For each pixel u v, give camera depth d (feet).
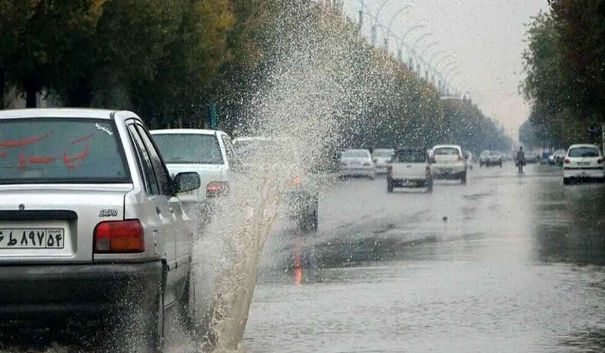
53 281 66.23
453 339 86.02
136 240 68.08
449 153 480.64
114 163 73.00
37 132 74.64
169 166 145.59
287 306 104.32
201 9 347.56
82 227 67.67
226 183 143.43
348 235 191.11
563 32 411.34
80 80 312.50
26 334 69.67
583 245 165.78
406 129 533.55
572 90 517.14
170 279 75.97
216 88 395.75
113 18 290.76
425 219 234.79
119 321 67.82
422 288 116.88
